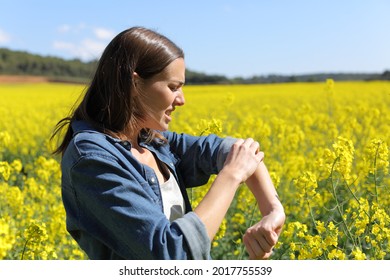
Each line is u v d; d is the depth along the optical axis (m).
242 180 1.85
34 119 17.92
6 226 2.00
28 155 11.60
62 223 4.89
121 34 1.98
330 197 5.46
